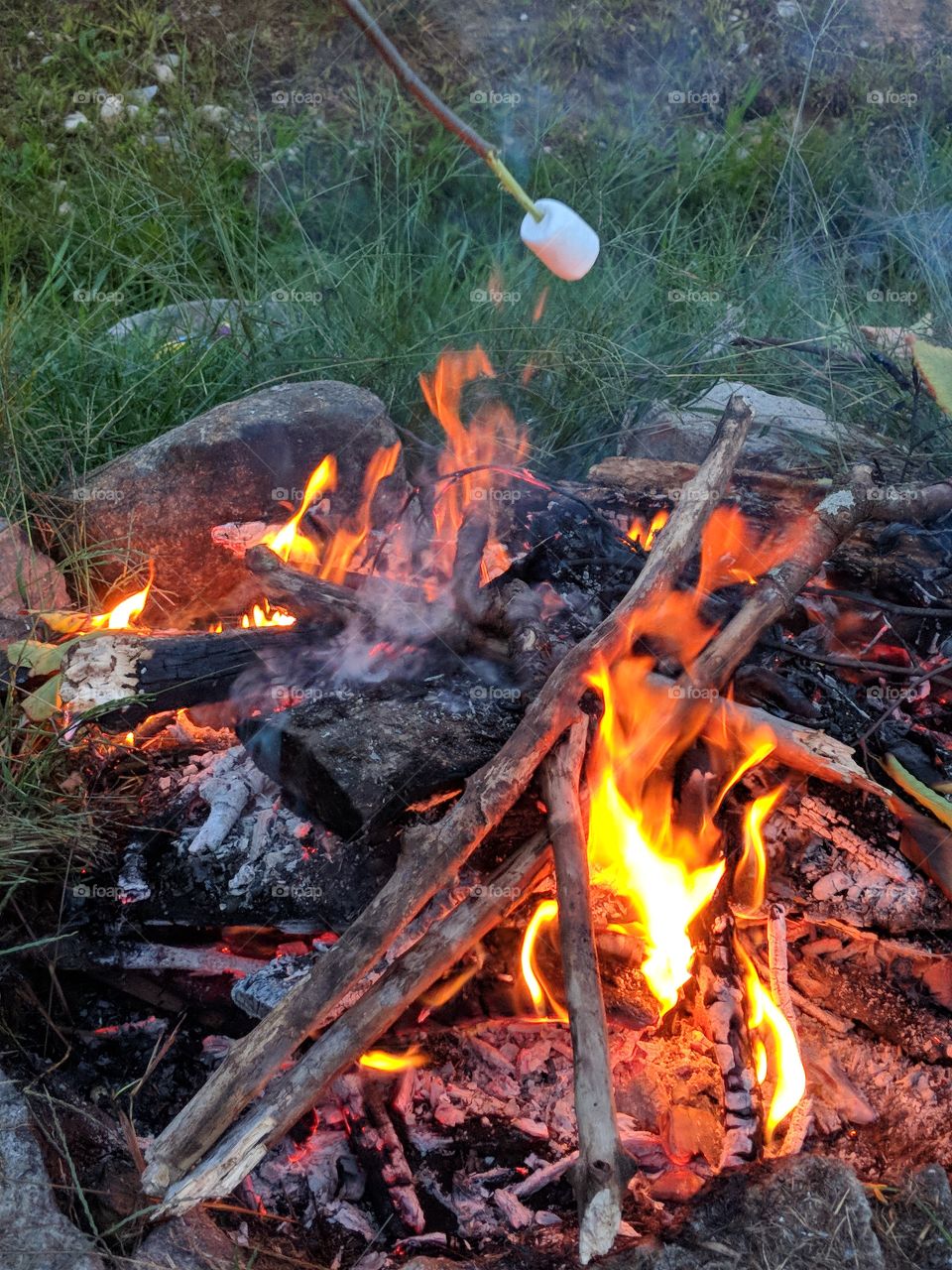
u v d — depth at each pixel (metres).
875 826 0.79
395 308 1.34
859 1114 0.73
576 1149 0.71
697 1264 0.58
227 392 1.25
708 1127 0.72
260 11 2.01
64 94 1.91
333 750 0.72
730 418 0.88
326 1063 0.63
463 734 0.75
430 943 0.67
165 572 0.99
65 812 0.80
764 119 2.02
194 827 0.81
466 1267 0.60
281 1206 0.68
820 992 0.78
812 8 2.16
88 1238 0.60
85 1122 0.68
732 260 1.58
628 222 1.68
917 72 2.14
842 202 1.86
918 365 0.94
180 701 0.80
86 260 1.62
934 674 0.84
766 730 0.78
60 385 1.19
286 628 0.83
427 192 1.71
